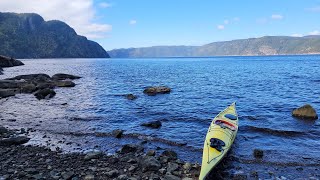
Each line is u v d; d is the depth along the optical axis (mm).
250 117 22703
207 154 13430
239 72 74188
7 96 33344
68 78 55688
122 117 23234
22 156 14359
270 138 17438
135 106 27641
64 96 33969
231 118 18703
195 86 43562
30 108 26969
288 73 67688
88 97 33188
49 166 12922
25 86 37344
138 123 21344
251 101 30203
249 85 44500
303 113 22469
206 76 62156
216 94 35250
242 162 13742
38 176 11680
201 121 21781
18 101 30656
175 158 14141
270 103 28922
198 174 12352
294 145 16219
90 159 13969
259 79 53781
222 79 54656
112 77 60719
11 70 83500
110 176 11969
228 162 13766
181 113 24500
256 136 17797
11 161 13602
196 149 15719
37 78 48750
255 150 14672
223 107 27078
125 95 34438
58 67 106000
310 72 69750
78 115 23953
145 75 66375
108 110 25938
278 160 14000
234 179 11984
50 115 24031
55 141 17062
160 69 92750
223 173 12508
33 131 19188
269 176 12250
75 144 16547
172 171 12500
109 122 21688
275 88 40625
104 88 41625
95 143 16750
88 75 66500
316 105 27766
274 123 20844
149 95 34500
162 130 19422
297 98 31938
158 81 51688
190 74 68688
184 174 12352
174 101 30328
